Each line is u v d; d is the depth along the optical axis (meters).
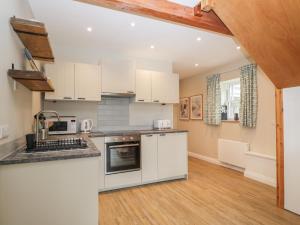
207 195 2.98
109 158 3.09
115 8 1.84
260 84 3.79
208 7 1.91
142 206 2.62
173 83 4.01
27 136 1.71
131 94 3.66
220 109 4.71
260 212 2.46
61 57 3.43
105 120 3.76
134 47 3.49
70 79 3.18
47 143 1.97
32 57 2.23
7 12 1.50
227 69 4.58
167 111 4.32
